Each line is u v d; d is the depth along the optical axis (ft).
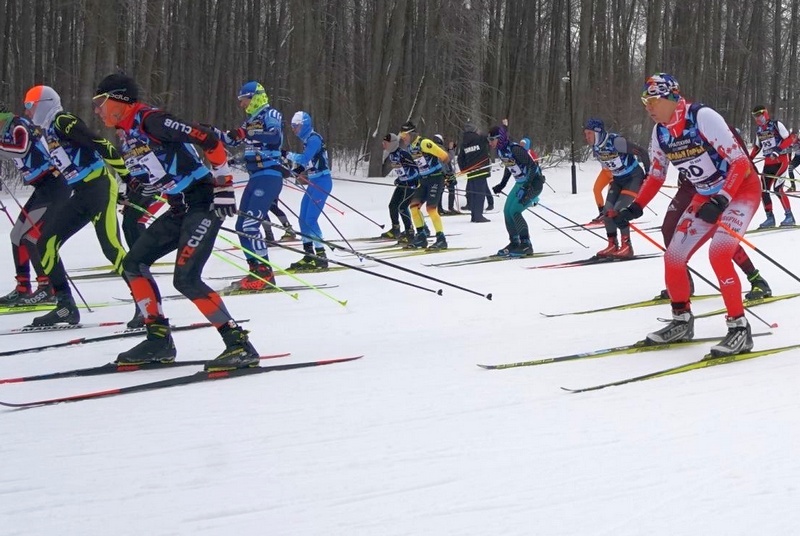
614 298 21.16
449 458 9.74
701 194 15.31
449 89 88.38
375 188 63.00
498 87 98.22
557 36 99.14
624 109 96.84
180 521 8.06
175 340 16.93
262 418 11.43
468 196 47.39
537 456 9.76
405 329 17.89
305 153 27.99
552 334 17.01
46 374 14.24
